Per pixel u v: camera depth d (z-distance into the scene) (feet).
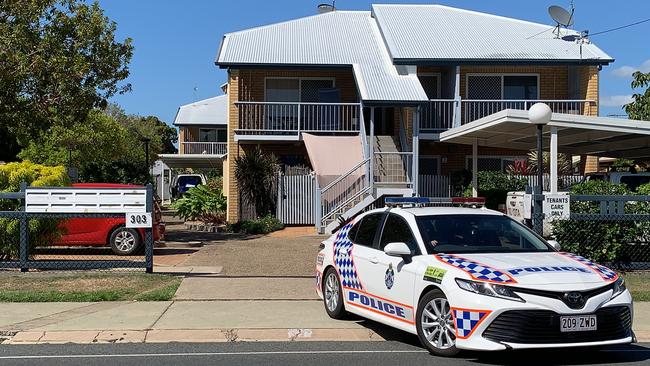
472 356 23.99
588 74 74.84
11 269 42.14
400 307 25.48
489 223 27.43
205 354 25.13
